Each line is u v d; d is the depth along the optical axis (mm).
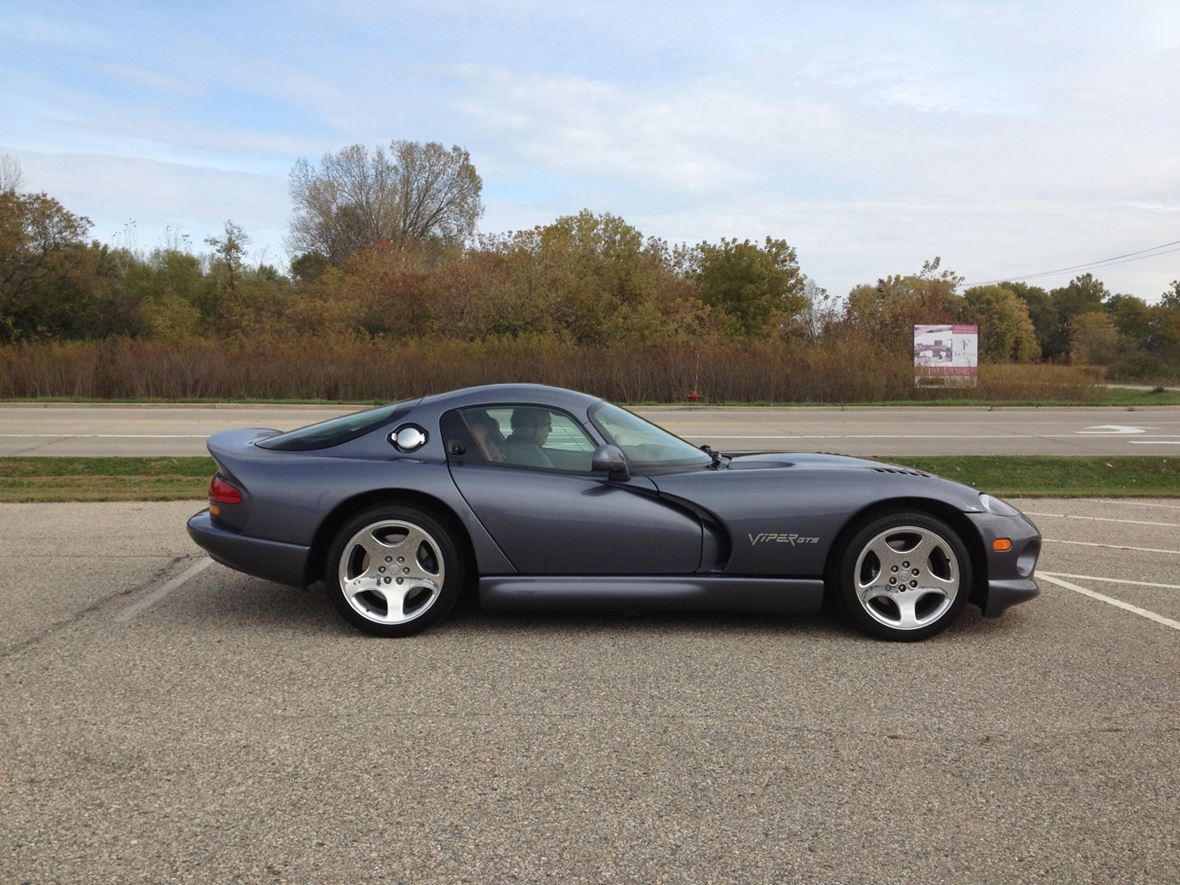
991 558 4738
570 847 2691
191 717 3627
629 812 2906
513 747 3385
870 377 28938
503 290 36562
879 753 3371
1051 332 90375
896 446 15867
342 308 40719
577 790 3051
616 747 3396
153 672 4152
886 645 4672
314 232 61344
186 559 6469
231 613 5117
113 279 45875
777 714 3736
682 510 4730
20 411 22250
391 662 4320
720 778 3152
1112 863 2643
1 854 2607
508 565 4672
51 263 39531
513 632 4809
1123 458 13438
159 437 15828
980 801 3010
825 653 4523
